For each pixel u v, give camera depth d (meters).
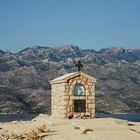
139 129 38.91
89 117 50.06
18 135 33.75
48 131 35.78
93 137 31.12
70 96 49.78
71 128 37.38
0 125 44.44
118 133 32.78
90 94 50.66
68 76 49.72
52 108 55.03
